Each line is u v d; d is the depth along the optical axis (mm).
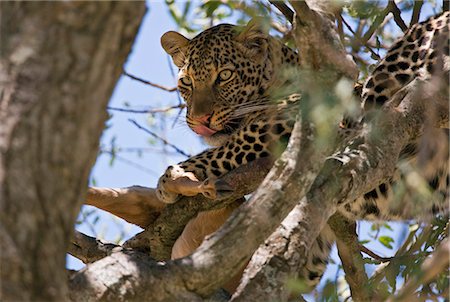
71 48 4422
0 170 4391
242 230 5809
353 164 6531
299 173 5801
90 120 4543
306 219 6289
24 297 4398
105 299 5820
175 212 8617
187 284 5859
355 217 8906
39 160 4445
